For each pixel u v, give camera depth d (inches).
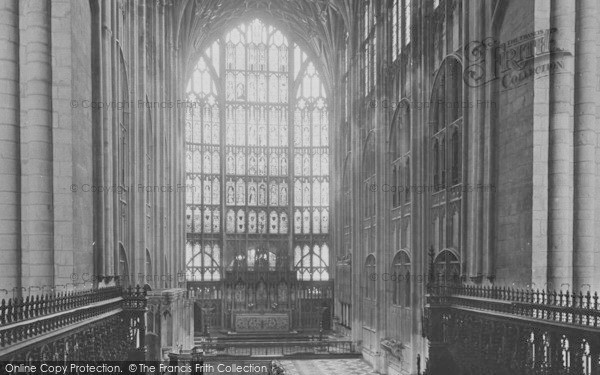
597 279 725.3
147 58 1513.3
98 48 932.0
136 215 1179.9
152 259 1498.5
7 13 658.8
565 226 741.3
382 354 1612.9
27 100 690.2
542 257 775.7
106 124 938.1
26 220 687.7
